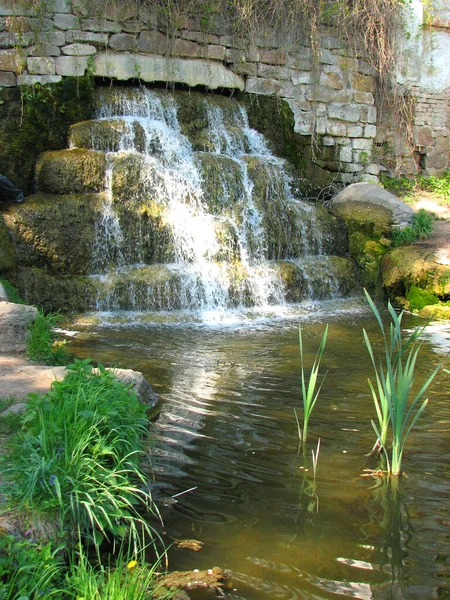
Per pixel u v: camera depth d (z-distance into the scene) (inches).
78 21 396.8
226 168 394.0
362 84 504.1
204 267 355.6
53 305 325.4
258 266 374.9
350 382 228.8
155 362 249.6
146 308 337.1
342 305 377.1
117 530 124.7
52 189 361.7
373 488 148.8
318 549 124.6
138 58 418.9
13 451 135.1
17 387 176.2
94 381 160.6
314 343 284.4
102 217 351.9
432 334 305.1
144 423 167.3
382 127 525.7
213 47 444.1
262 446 171.9
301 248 409.4
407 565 119.6
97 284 334.0
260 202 399.5
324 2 472.4
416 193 508.4
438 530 131.3
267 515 136.7
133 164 361.7
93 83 407.2
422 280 366.9
